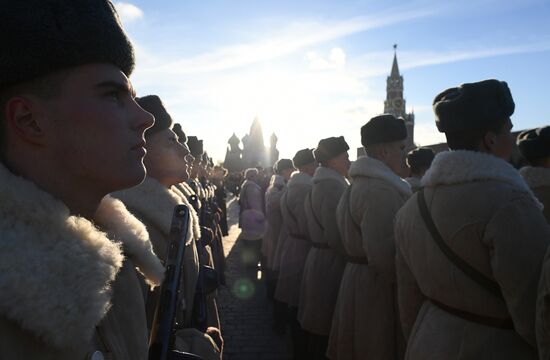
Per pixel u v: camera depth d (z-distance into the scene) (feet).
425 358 6.10
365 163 9.90
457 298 5.90
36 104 2.38
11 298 1.96
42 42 2.28
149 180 6.06
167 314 3.58
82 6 2.45
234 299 22.50
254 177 32.42
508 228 5.25
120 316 2.92
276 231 22.26
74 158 2.48
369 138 10.19
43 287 2.05
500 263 5.26
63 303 2.10
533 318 5.14
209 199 20.79
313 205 13.52
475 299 5.71
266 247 25.34
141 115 2.80
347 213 10.60
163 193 5.98
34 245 2.13
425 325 6.38
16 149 2.43
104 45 2.51
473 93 6.24
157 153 6.41
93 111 2.50
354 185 10.16
